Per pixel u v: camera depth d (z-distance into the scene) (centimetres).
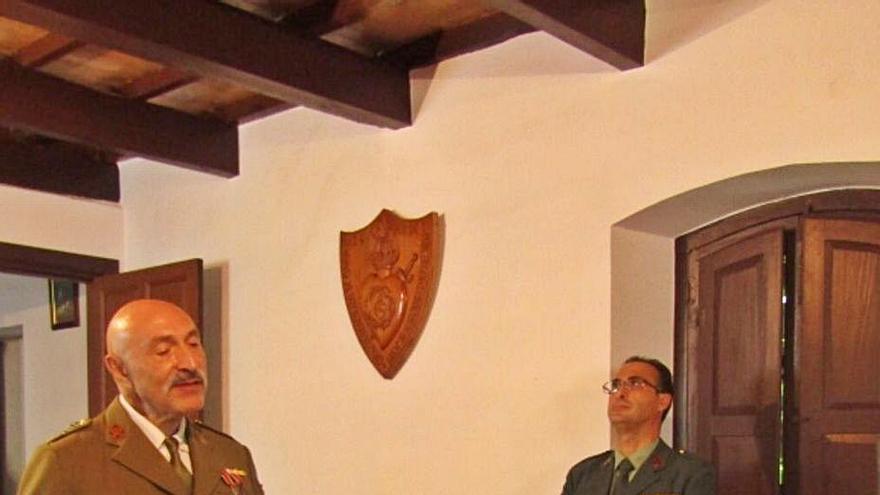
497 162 324
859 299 268
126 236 482
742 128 263
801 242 279
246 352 415
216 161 417
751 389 288
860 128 242
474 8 316
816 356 274
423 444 339
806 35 253
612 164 293
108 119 382
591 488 260
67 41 337
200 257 440
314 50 323
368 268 359
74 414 534
